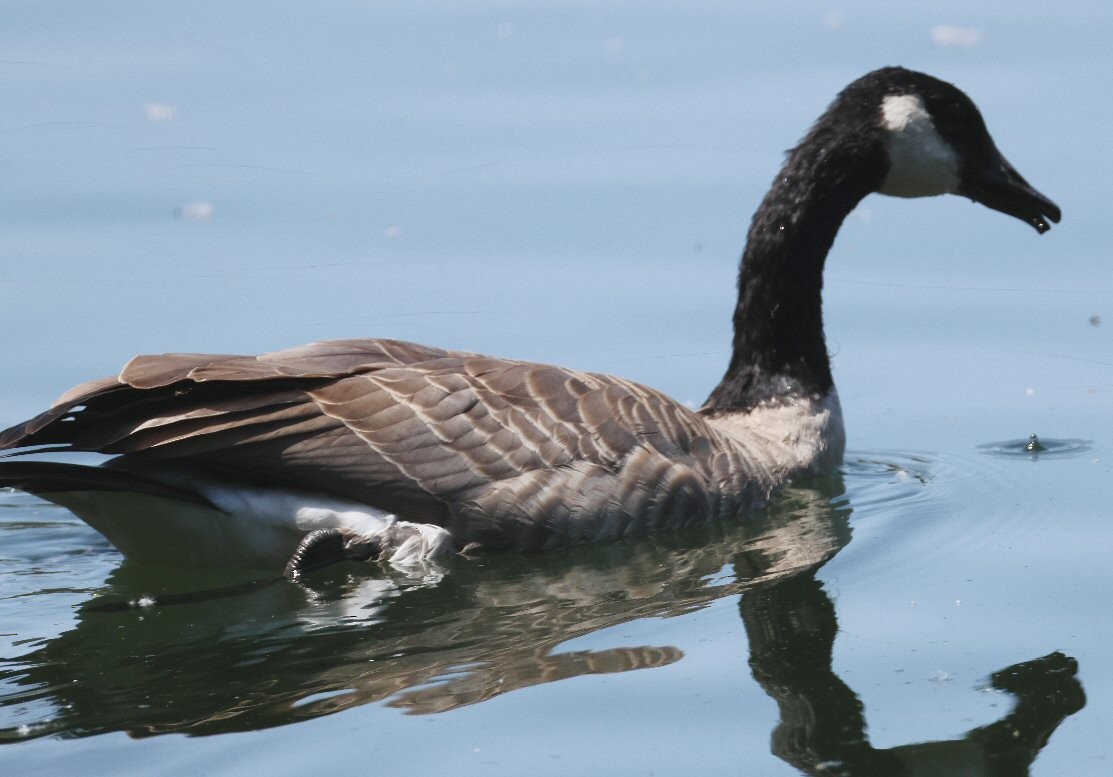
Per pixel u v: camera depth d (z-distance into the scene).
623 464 13.20
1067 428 16.47
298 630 11.81
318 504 12.53
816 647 11.50
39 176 21.03
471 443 12.73
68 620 12.08
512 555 12.95
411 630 11.79
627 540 13.26
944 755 9.93
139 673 10.98
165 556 12.83
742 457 14.32
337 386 12.58
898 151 15.72
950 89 15.87
